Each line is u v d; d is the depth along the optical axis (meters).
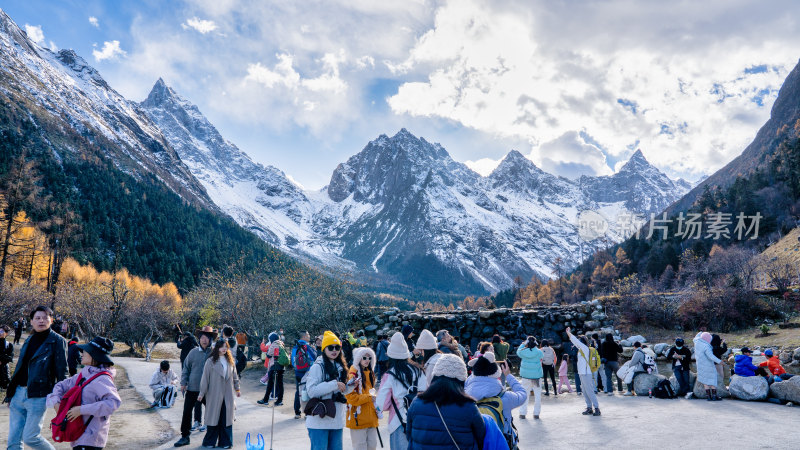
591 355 12.80
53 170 151.50
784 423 9.09
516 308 28.56
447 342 7.66
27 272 57.34
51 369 6.36
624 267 116.50
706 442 7.84
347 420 6.43
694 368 19.47
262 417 11.89
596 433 8.83
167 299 77.38
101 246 119.06
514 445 5.52
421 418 4.04
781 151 110.31
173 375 13.46
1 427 9.59
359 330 24.92
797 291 28.31
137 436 9.45
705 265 53.56
